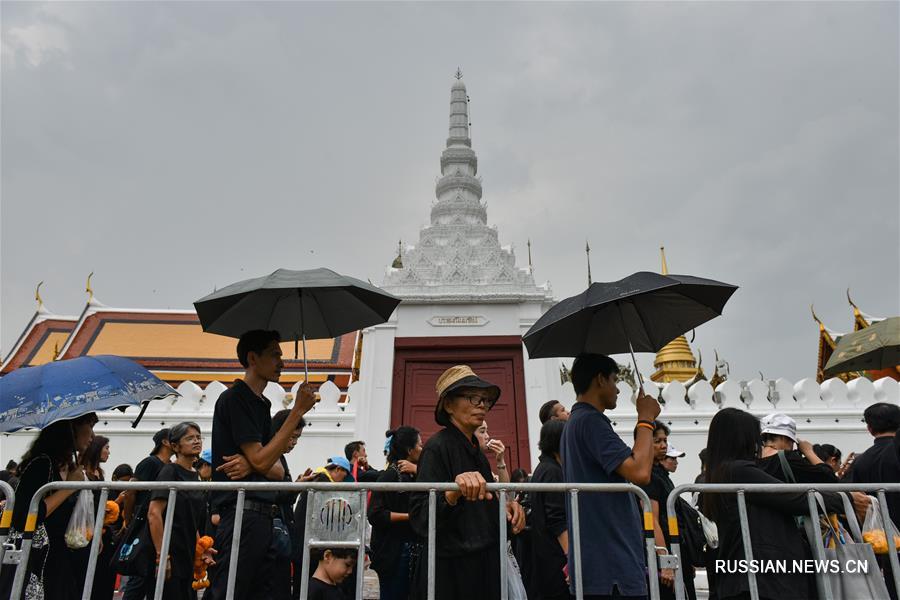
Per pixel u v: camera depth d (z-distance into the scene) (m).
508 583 5.28
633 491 4.84
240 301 6.68
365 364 14.70
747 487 4.93
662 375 29.39
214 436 5.38
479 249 16.97
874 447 7.12
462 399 5.35
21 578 4.77
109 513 7.28
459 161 20.91
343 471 8.34
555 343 6.43
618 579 4.80
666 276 5.60
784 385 15.14
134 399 6.31
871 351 9.58
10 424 5.62
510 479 9.06
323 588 6.38
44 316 27.70
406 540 6.82
